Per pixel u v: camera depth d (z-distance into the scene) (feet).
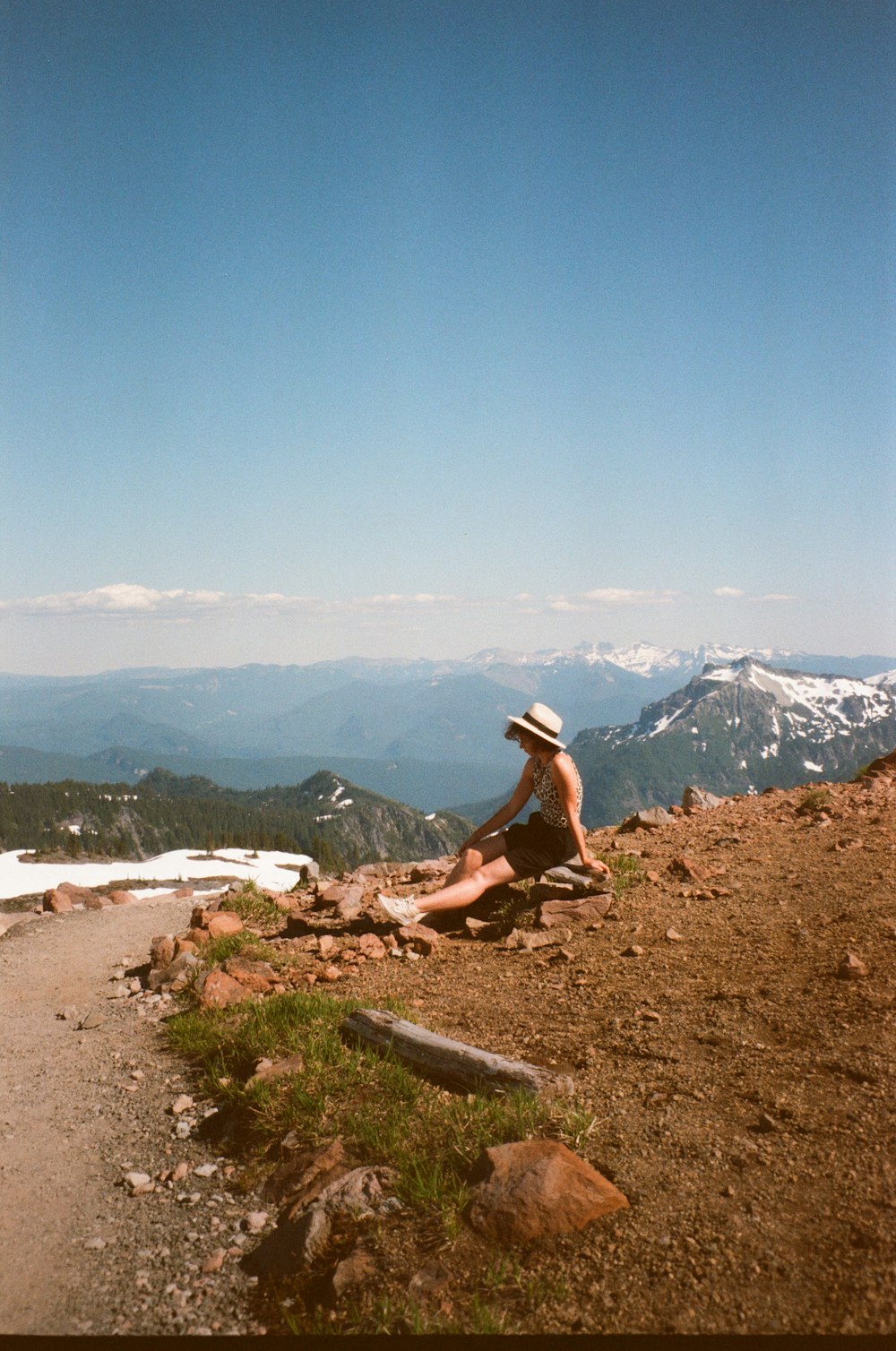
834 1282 8.72
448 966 21.77
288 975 22.31
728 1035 15.10
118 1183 13.16
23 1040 20.47
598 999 17.79
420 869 37.27
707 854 30.89
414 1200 11.25
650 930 22.16
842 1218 9.68
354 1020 17.15
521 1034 16.42
